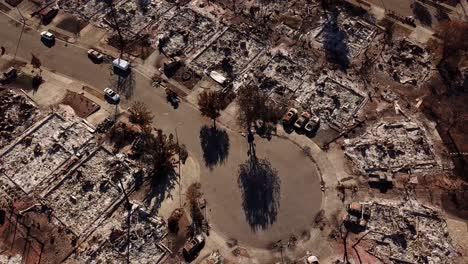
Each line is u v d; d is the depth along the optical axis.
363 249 79.31
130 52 106.31
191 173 87.81
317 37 109.75
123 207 83.62
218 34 109.88
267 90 100.19
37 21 112.19
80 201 84.44
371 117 96.06
